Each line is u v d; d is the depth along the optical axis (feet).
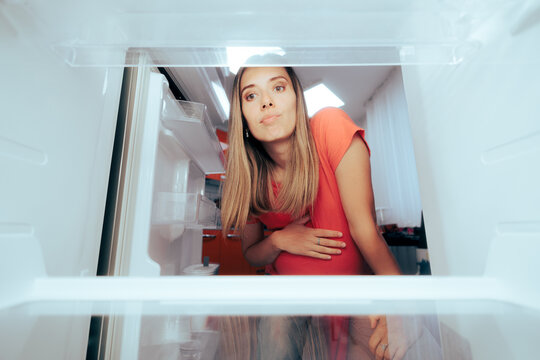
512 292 1.04
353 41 1.14
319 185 3.27
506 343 1.03
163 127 1.90
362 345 1.49
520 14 1.02
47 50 1.10
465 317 1.25
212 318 1.60
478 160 1.27
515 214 1.07
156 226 1.95
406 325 1.48
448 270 1.48
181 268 2.71
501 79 1.13
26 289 1.00
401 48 1.19
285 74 3.43
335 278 1.02
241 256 3.56
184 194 1.87
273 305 1.01
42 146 1.10
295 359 1.49
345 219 3.18
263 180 3.44
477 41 1.10
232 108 3.48
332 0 1.02
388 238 3.82
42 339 1.06
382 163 4.04
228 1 1.02
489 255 1.18
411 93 1.90
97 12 1.05
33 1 0.97
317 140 3.33
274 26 1.12
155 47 1.18
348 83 4.01
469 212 1.33
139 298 0.98
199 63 1.28
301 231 3.28
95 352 1.34
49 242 1.13
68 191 1.24
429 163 1.66
